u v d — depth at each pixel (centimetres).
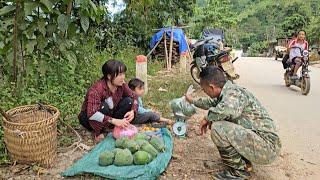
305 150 484
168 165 404
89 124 455
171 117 571
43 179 369
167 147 432
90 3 383
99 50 1064
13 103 523
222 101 356
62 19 385
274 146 361
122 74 442
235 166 373
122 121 437
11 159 394
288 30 2725
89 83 711
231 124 360
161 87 803
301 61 852
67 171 375
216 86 368
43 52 435
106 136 457
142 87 523
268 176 398
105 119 438
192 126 535
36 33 404
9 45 399
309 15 3247
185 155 436
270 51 3142
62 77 524
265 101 761
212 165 409
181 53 1085
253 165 420
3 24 386
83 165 385
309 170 423
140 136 428
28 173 379
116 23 1225
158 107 625
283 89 900
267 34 3962
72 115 535
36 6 367
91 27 921
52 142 398
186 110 487
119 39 1214
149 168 375
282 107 709
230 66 797
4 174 374
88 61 764
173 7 1360
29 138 375
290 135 541
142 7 1173
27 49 397
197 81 836
